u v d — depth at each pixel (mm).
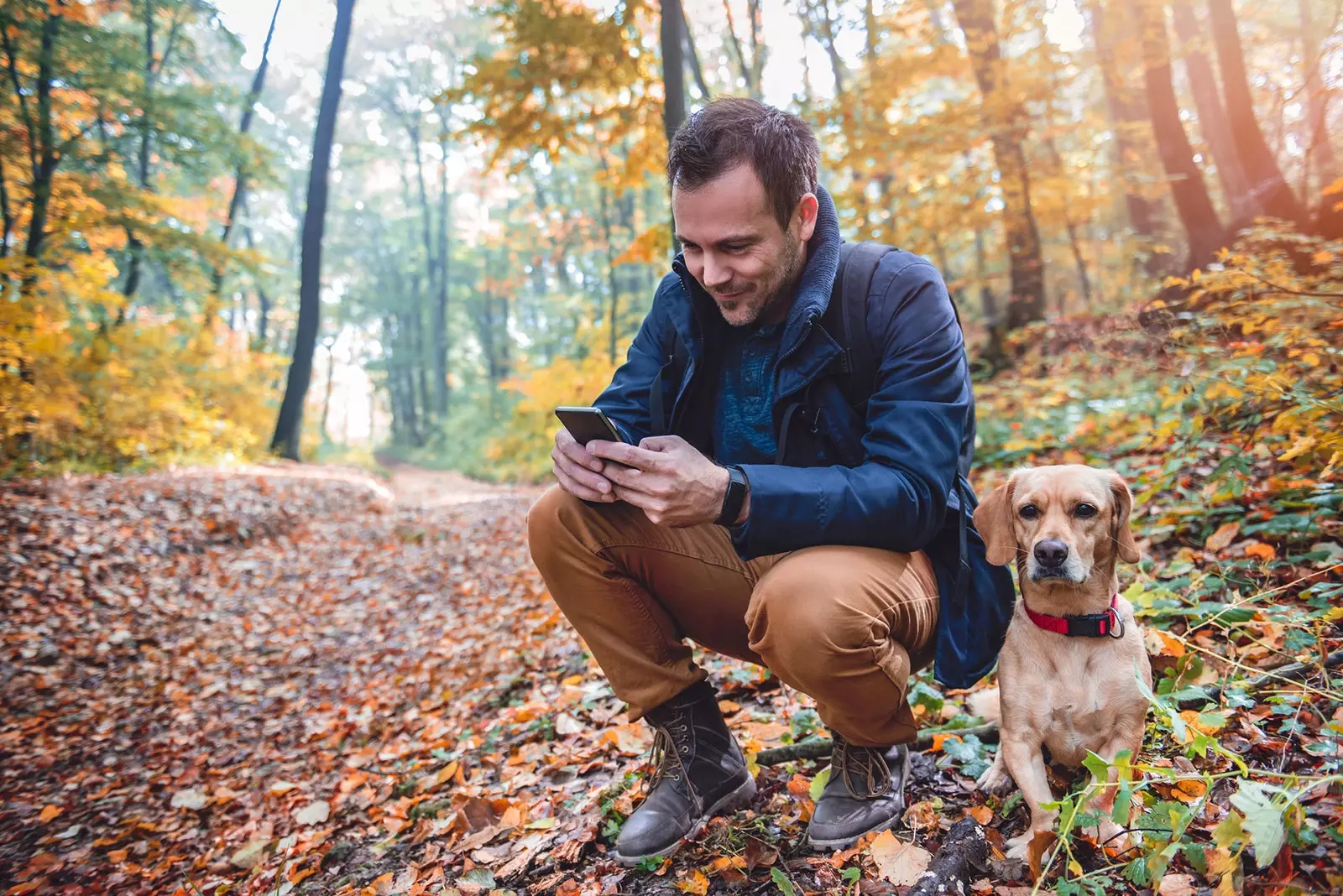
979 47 9219
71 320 13039
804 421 1944
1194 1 11930
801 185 1772
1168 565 3104
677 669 2104
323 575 8188
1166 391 4238
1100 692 1859
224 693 5223
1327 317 3777
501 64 8711
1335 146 8539
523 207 33719
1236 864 1453
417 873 2373
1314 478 3145
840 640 1727
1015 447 5848
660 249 8695
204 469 12469
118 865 3203
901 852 1805
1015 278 10125
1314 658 2195
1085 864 1729
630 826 2033
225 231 20516
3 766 4297
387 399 67062
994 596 1912
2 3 12070
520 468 20391
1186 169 9359
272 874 2732
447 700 4316
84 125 15188
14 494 8438
